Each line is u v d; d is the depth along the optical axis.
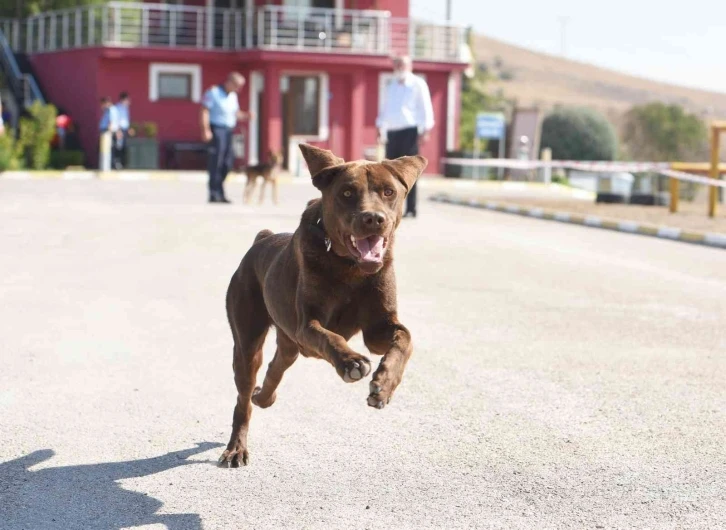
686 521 5.24
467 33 43.19
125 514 5.30
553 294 12.05
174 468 6.01
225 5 38.69
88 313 10.38
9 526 5.13
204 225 18.14
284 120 37.88
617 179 30.66
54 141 37.28
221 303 11.05
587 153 51.94
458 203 26.27
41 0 46.38
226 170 23.36
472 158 38.84
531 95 117.69
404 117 18.38
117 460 6.13
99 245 15.38
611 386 7.90
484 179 38.62
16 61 42.34
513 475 5.91
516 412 7.19
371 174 5.32
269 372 6.40
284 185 32.72
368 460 6.16
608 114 79.19
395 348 5.16
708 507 5.43
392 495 5.59
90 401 7.33
